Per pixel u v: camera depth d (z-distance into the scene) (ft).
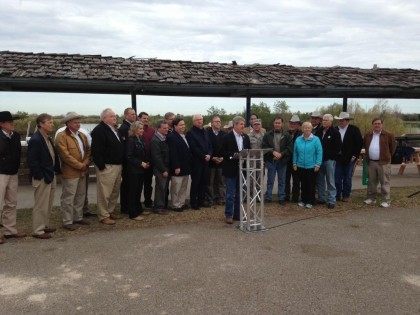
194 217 23.72
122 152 22.49
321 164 26.73
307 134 25.95
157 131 23.98
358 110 59.06
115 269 15.78
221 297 13.32
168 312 12.34
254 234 20.43
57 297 13.39
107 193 22.07
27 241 19.29
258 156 20.95
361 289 13.92
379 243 19.02
